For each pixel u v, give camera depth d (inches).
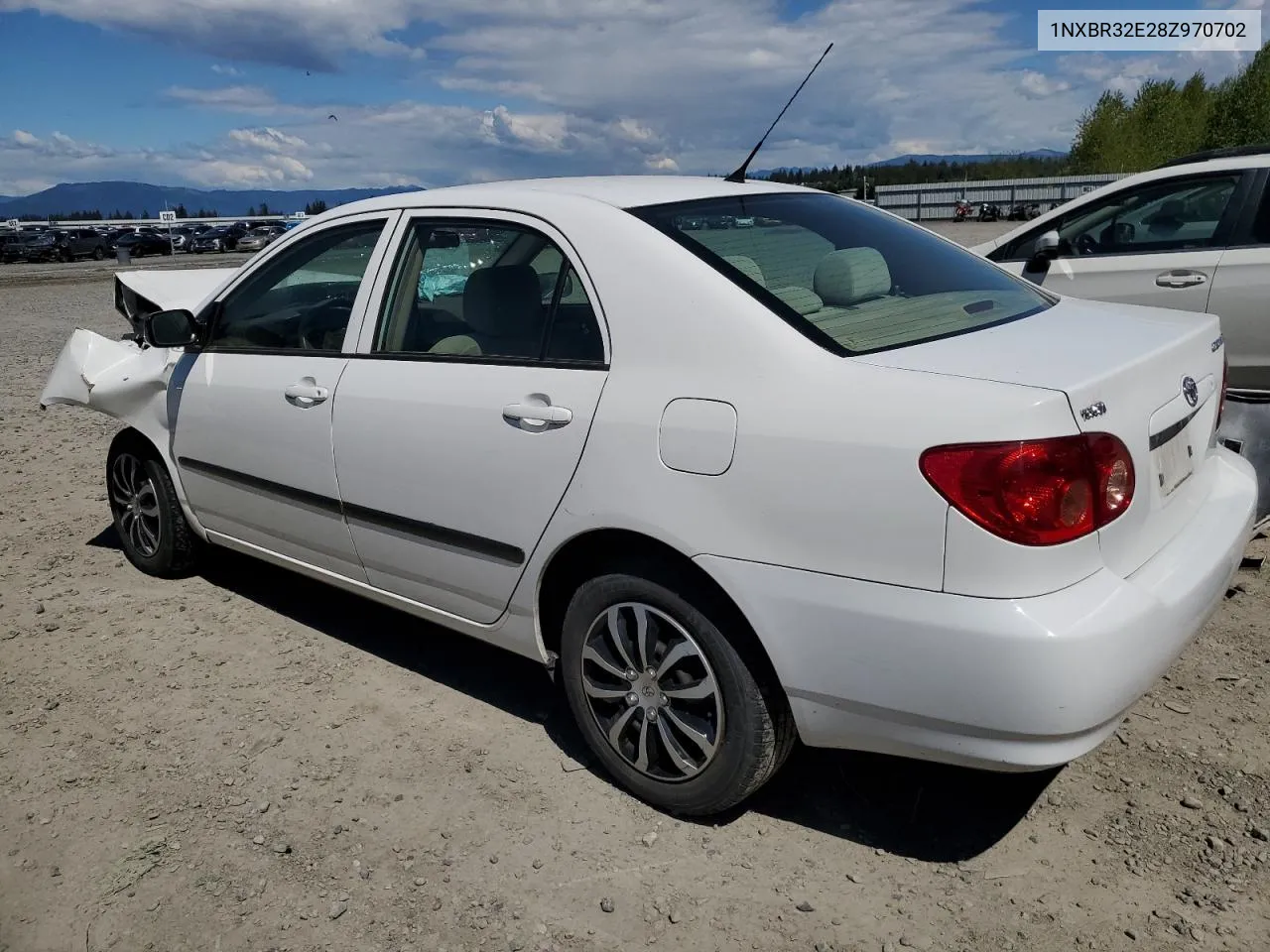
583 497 109.6
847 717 97.3
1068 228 252.2
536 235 121.0
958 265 131.2
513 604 122.6
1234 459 126.5
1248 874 100.3
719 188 131.7
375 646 160.7
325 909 101.3
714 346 102.8
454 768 125.4
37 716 140.5
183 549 184.2
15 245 1937.7
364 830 113.5
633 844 110.0
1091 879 101.1
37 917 101.7
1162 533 101.3
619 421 106.7
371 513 136.0
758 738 104.5
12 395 390.3
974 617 87.0
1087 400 89.0
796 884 103.0
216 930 99.0
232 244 2218.3
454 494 123.6
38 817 117.4
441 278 130.7
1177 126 2593.5
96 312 747.4
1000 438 86.0
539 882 104.5
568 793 119.6
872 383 93.9
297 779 123.6
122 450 187.6
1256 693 132.6
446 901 102.0
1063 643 84.9
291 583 187.9
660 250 110.1
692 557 101.7
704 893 102.0
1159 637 91.4
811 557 94.7
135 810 118.3
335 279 146.7
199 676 151.1
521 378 117.3
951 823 111.3
